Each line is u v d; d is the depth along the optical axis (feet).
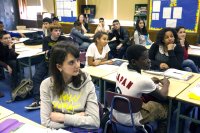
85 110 4.76
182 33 11.07
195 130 7.62
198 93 6.16
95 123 4.59
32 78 11.60
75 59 4.43
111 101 6.12
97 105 4.81
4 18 28.30
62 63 4.42
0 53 12.20
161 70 8.74
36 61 12.44
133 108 5.78
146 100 6.40
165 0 17.04
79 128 4.56
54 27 10.73
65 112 4.71
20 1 29.35
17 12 29.76
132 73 6.07
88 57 9.78
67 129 4.57
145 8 18.48
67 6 24.20
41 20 25.27
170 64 9.00
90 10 22.66
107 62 10.02
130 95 5.96
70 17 24.34
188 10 16.19
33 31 21.54
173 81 7.52
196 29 16.10
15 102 11.10
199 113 7.70
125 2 20.42
